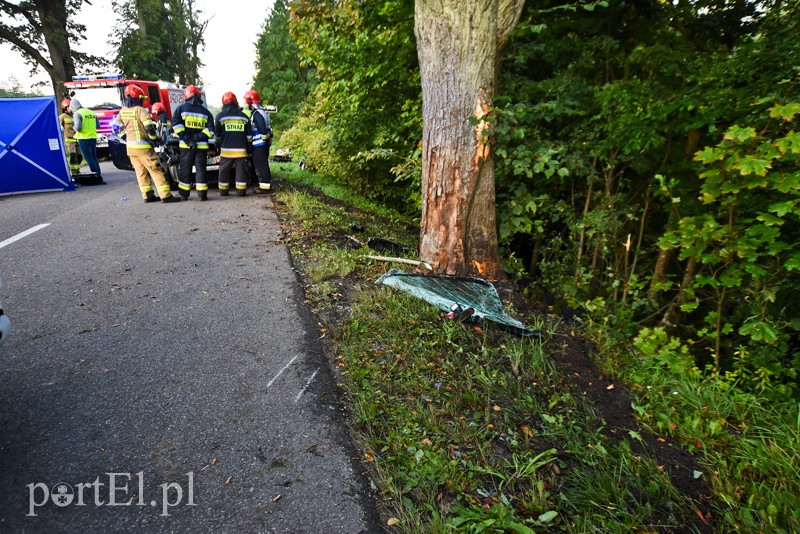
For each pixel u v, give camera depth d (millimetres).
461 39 4348
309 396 2814
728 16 5859
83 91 16531
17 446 2326
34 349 3252
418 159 6660
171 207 8023
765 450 2836
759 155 3346
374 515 2035
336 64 8555
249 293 4309
